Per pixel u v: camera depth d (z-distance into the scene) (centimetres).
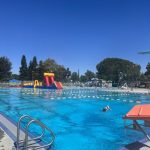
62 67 7594
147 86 5128
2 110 1373
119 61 8700
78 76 10119
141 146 592
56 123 1001
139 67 8481
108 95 2569
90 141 709
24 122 922
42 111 1346
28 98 2133
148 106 583
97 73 9288
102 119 1105
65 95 2477
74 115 1216
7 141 611
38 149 580
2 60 7188
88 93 2833
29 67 7631
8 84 4706
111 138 741
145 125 562
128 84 5716
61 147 632
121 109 1473
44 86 3884
